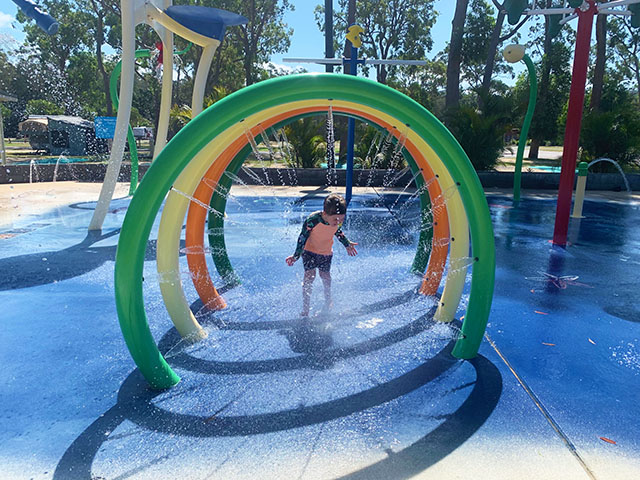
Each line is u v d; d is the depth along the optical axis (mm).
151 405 2500
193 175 3250
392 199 11055
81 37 41656
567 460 2082
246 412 2438
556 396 2623
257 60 43531
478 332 3020
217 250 4746
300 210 9203
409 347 3242
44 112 48031
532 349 3240
